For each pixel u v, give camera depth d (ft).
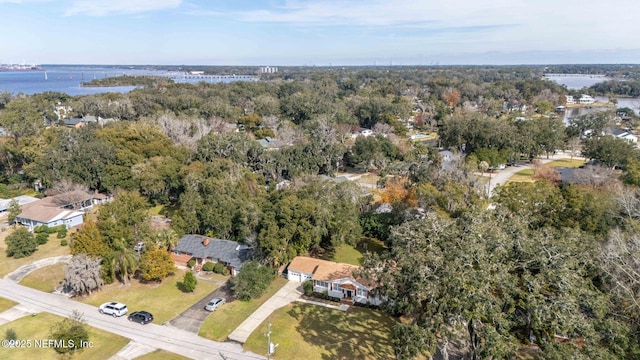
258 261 149.59
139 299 138.41
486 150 286.25
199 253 163.84
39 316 126.82
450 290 82.43
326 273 143.74
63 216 199.31
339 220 162.09
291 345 113.80
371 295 125.18
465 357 104.17
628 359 79.15
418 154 279.49
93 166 225.35
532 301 80.69
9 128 279.28
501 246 90.27
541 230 115.44
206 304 135.44
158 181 220.23
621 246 108.68
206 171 209.56
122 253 146.30
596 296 85.87
